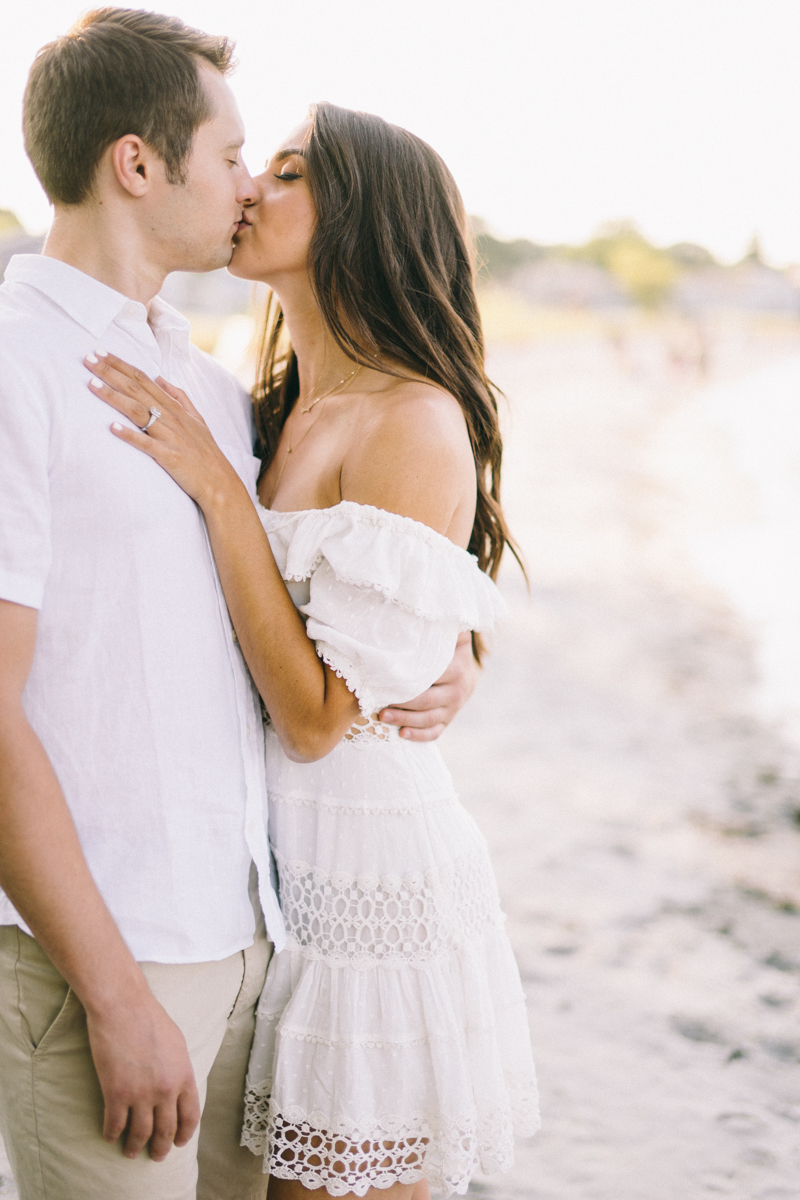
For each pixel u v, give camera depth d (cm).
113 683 137
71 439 134
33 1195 143
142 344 149
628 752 539
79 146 142
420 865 160
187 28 149
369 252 176
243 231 177
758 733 581
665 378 5016
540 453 1984
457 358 183
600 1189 233
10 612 124
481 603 165
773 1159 247
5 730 122
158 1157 135
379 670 151
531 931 350
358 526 156
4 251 922
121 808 138
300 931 163
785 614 877
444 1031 157
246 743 154
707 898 382
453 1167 154
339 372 183
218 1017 152
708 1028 301
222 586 150
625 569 1031
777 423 2964
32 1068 138
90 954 126
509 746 536
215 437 171
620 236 10831
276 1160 159
